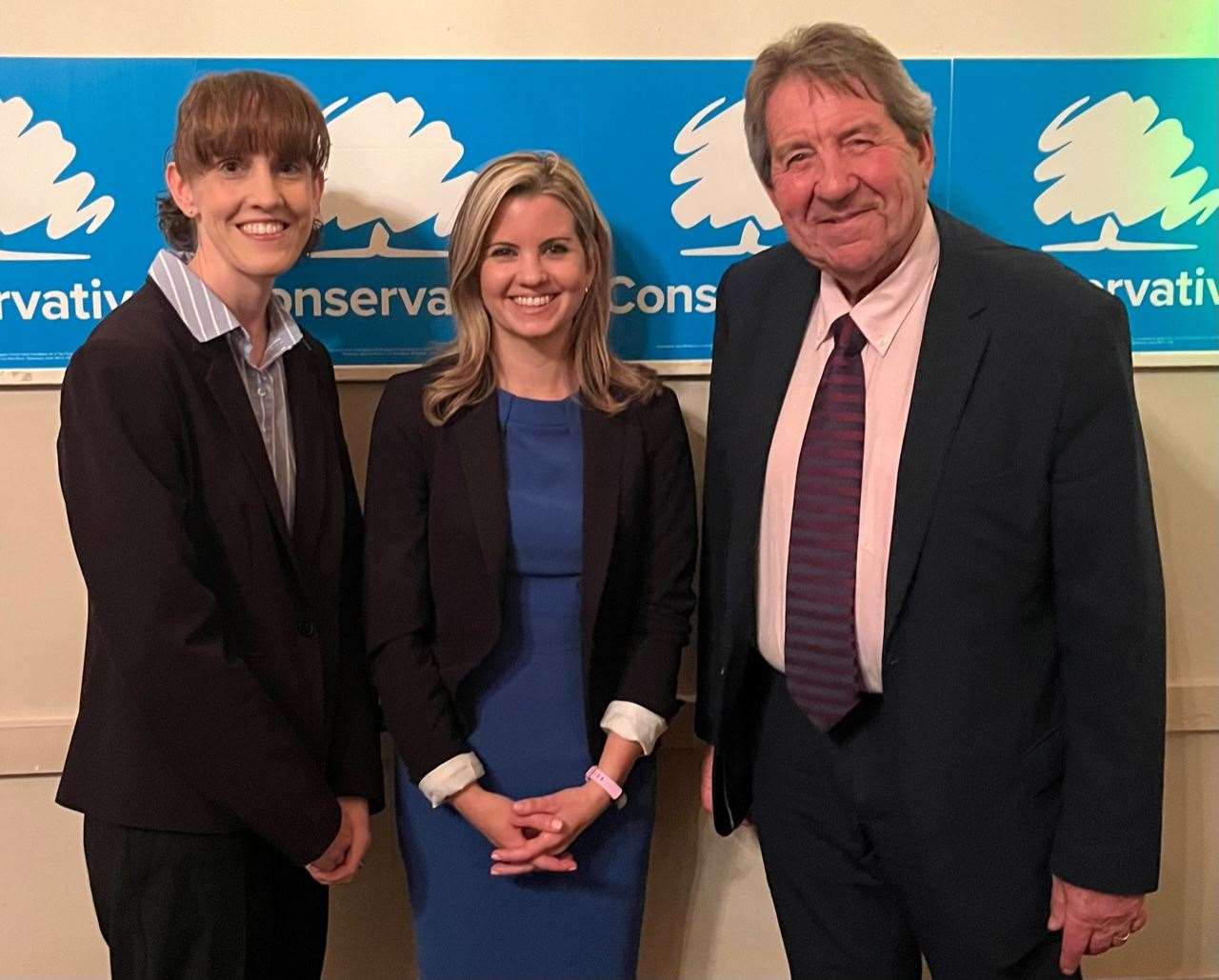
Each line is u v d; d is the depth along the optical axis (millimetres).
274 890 1275
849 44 1052
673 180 1496
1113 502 1029
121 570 1052
